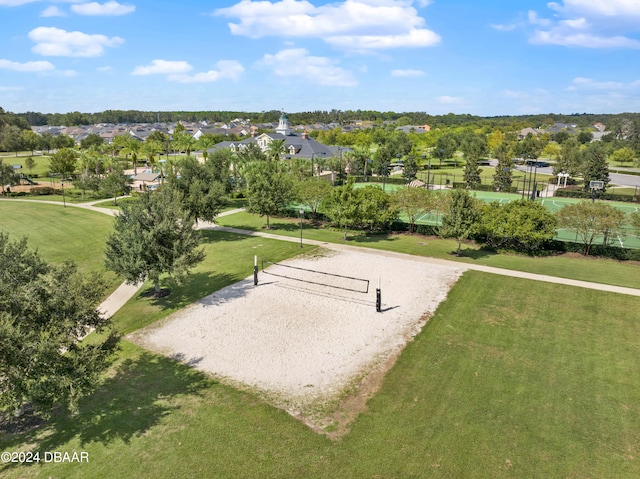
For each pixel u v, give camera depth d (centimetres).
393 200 4138
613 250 3359
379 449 1312
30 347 1214
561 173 8481
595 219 3297
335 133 15400
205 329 2134
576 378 1706
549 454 1298
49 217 5147
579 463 1262
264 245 3722
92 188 6794
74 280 1459
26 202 6366
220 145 10806
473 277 2850
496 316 2262
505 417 1468
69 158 8369
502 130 18088
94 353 1395
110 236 2456
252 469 1237
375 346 1950
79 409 1518
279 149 8338
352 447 1321
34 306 1327
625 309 2341
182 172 3981
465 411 1498
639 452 1309
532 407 1523
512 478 1204
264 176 4403
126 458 1280
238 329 2127
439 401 1553
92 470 1234
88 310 1440
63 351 1870
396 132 15350
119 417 1473
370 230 4341
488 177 9262
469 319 2227
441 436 1372
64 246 3803
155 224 2416
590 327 2139
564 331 2098
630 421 1453
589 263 3238
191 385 1658
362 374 1727
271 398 1571
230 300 2498
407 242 3869
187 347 1956
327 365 1792
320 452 1301
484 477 1208
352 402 1548
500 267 3086
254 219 4938
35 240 4016
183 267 2339
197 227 4459
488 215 3534
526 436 1375
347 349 1923
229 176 6272
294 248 3619
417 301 2458
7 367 1191
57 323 1337
